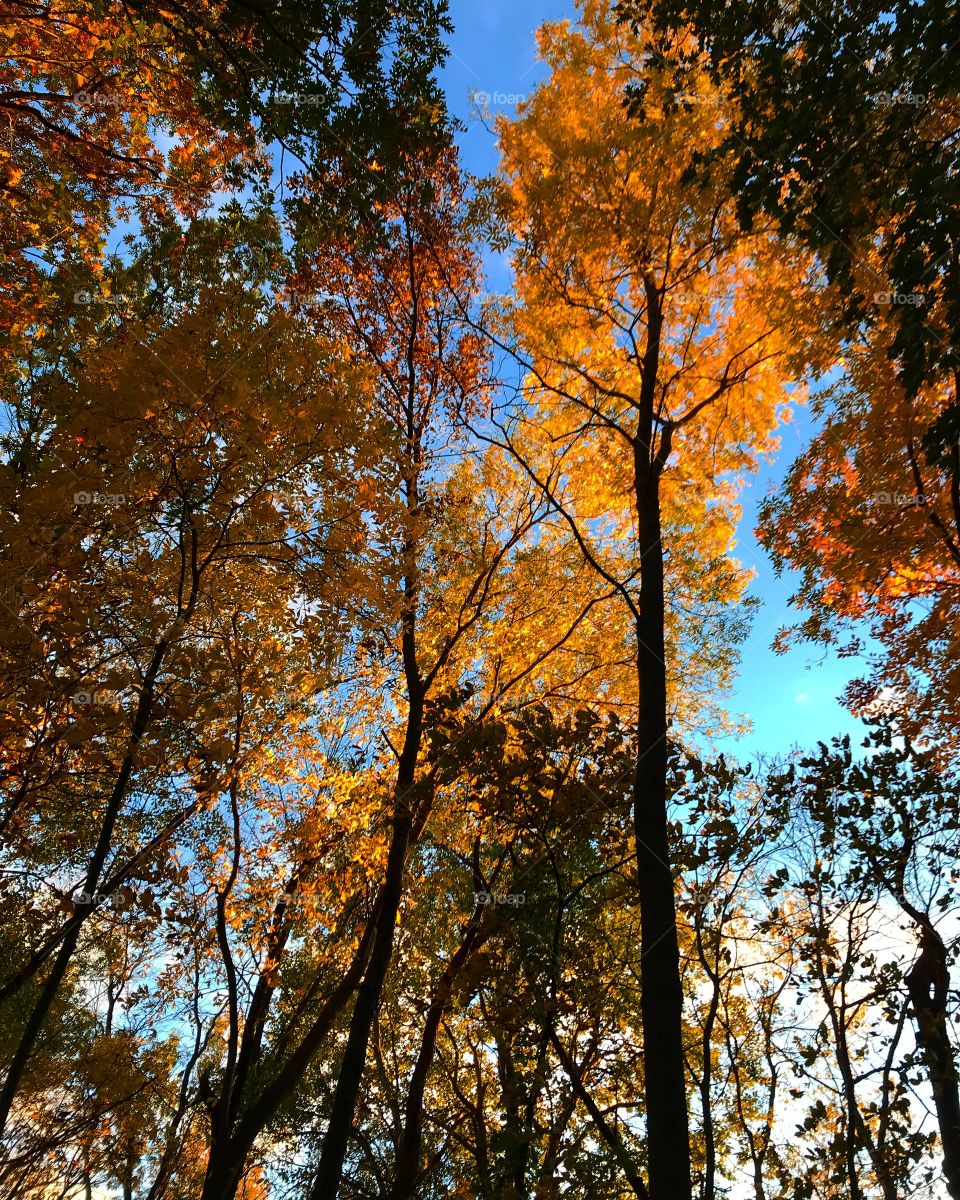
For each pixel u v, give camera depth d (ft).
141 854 19.11
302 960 38.63
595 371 30.68
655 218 25.81
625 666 34.50
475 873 24.31
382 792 30.25
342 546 19.80
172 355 17.48
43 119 29.50
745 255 27.40
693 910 20.38
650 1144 14.65
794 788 21.31
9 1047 32.32
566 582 34.19
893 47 14.92
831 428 29.96
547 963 20.45
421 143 23.50
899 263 15.65
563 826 21.03
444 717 21.45
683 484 31.27
